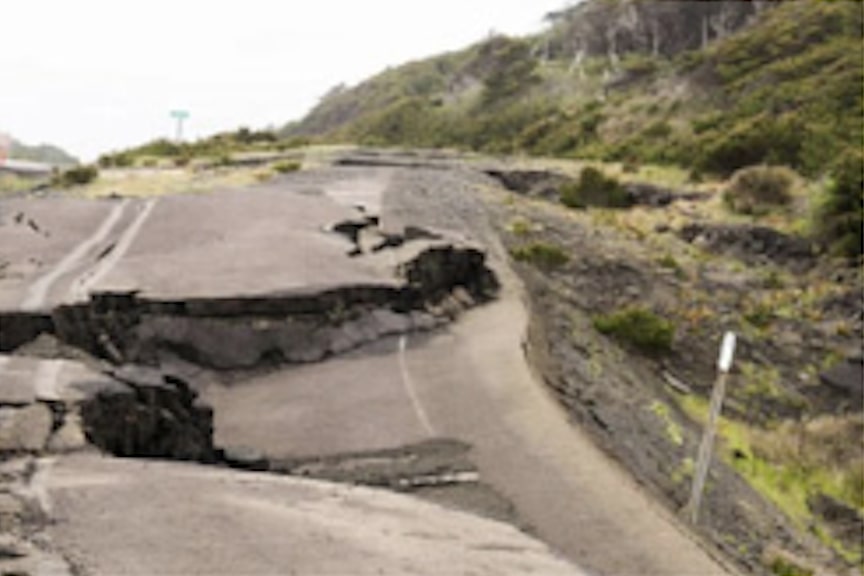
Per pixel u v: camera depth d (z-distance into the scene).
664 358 18.02
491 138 75.88
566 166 40.69
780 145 36.34
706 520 10.30
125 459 7.27
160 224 17.78
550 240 23.56
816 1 61.22
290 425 10.33
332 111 148.00
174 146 46.16
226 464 8.92
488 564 6.08
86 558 5.14
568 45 100.44
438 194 26.20
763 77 51.16
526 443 9.40
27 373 8.30
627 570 6.96
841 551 12.29
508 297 16.45
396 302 14.10
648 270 23.47
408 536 6.39
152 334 12.25
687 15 89.19
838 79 43.84
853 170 28.03
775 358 19.61
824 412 17.58
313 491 7.29
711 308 21.69
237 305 12.63
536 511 7.84
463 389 11.13
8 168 53.00
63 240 16.23
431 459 9.08
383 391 11.22
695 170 37.22
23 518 5.63
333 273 14.22
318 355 12.61
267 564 5.39
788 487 14.18
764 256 26.86
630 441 11.48
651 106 56.53
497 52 105.38
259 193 21.48
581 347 15.76
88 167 30.17
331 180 27.88
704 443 9.51
